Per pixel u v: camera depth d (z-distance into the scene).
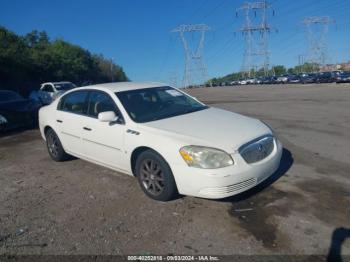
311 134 8.27
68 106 6.19
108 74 86.19
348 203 4.17
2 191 5.20
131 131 4.75
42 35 59.91
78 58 55.88
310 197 4.37
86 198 4.73
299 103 16.38
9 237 3.77
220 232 3.66
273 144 4.66
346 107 13.69
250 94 27.64
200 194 4.07
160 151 4.31
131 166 4.87
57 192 5.03
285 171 5.40
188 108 5.56
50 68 44.50
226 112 5.48
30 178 5.74
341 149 6.65
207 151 4.04
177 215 4.08
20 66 36.56
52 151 6.65
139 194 4.77
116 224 3.94
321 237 3.45
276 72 119.25
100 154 5.39
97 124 5.31
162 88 5.91
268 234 3.56
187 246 3.43
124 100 5.22
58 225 3.99
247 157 4.19
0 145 8.69
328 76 45.72
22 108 10.72
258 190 4.65
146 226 3.86
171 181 4.29
